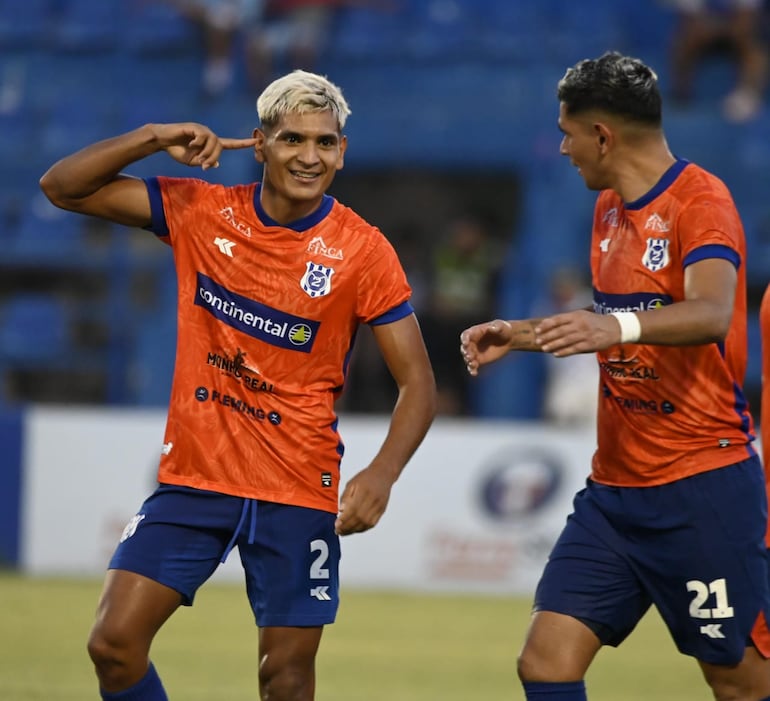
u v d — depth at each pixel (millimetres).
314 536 15031
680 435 15008
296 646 15031
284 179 14625
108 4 61719
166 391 49188
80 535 38188
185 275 15117
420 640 29078
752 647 15266
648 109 14805
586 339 12812
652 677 25750
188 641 27875
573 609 15117
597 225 15688
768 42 58062
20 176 55625
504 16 60062
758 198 54500
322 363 15055
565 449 37562
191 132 14914
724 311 13383
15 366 50938
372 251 15023
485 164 55000
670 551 15094
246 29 57688
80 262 51531
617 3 60625
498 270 51875
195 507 14875
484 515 37750
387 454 14664
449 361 50938
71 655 25328
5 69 60719
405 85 58062
